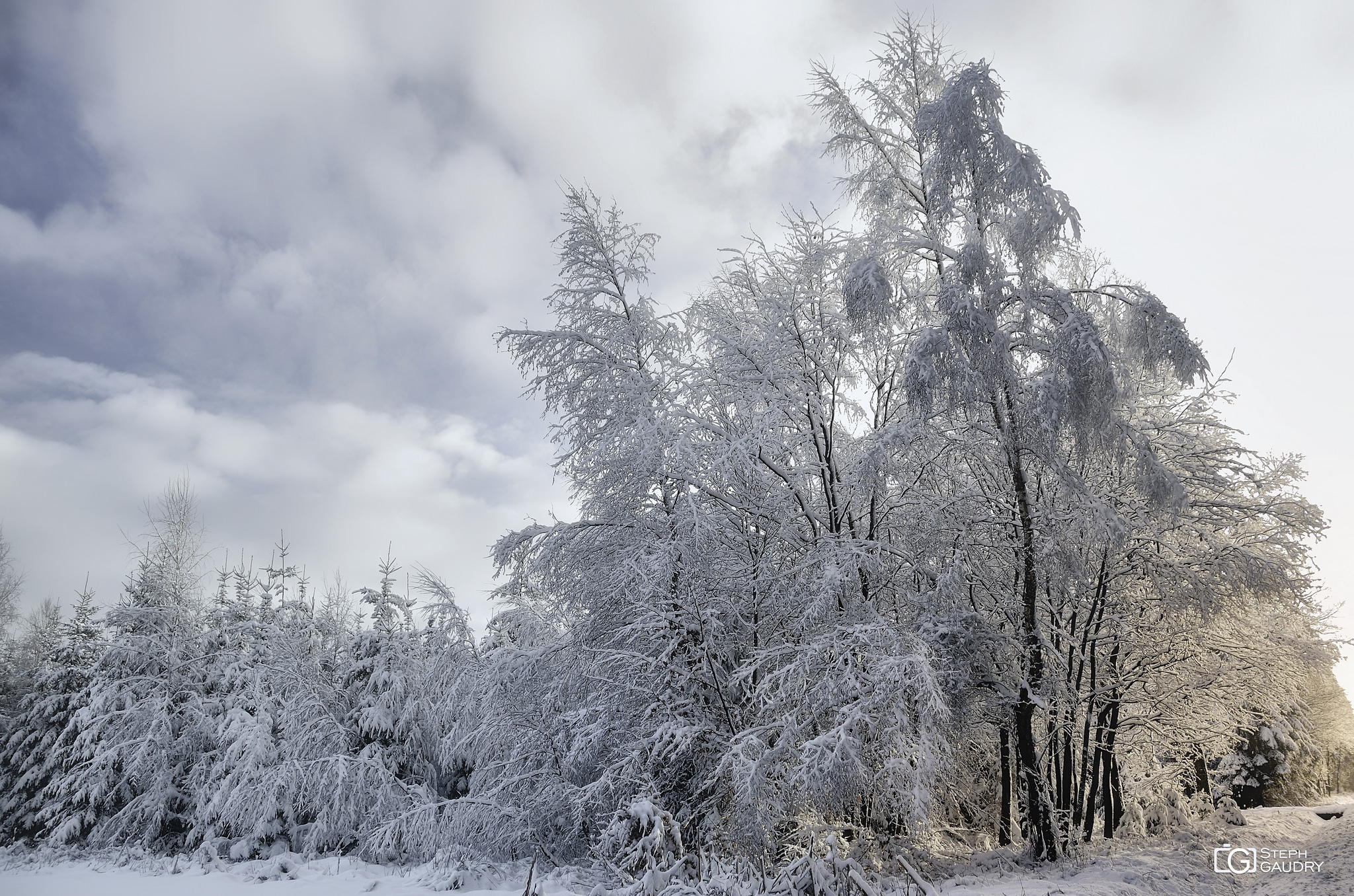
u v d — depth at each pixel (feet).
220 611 73.72
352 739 56.59
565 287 47.93
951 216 40.88
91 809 62.34
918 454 41.75
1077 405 35.01
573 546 44.52
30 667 95.66
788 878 24.70
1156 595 41.96
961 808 51.52
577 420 46.50
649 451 40.29
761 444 40.65
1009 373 36.50
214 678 67.87
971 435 42.14
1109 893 28.22
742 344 44.24
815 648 34.96
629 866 26.05
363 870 45.19
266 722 57.47
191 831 57.00
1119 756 48.34
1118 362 38.32
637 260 48.24
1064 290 37.93
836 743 30.78
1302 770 86.17
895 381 47.24
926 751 30.66
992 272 37.91
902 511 44.88
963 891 28.55
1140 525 40.37
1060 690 39.96
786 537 42.16
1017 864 36.24
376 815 50.29
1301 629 47.91
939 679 35.24
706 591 40.91
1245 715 53.57
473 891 34.58
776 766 33.12
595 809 39.78
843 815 36.32
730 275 47.39
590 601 43.50
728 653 40.86
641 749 37.50
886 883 28.99
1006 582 44.70
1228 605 40.11
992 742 49.37
